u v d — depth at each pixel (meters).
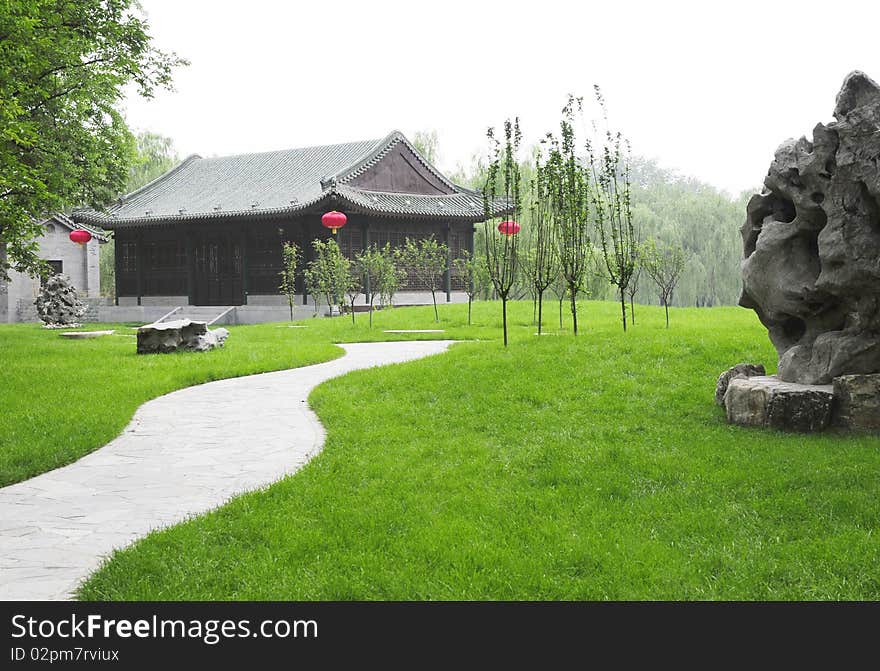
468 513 6.68
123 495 7.59
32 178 19.72
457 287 43.09
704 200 61.62
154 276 44.56
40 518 6.91
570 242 19.89
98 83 26.03
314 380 14.98
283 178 43.16
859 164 8.58
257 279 41.19
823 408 8.95
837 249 8.83
